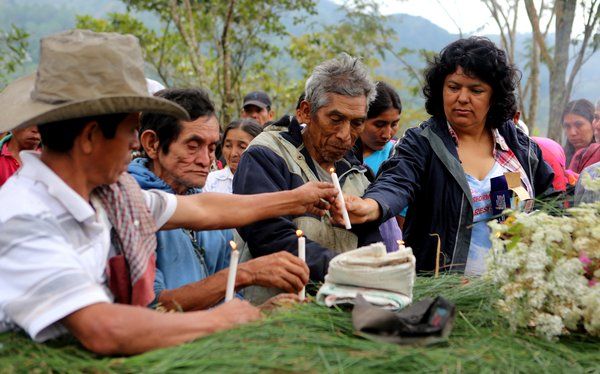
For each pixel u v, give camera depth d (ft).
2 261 4.67
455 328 5.49
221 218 6.51
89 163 5.07
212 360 4.46
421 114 45.60
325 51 43.11
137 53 5.13
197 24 41.42
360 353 4.73
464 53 8.20
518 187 8.27
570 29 25.70
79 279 4.68
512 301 5.38
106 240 5.27
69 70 4.86
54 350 4.68
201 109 7.04
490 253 5.92
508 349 5.01
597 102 14.10
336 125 7.68
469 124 8.41
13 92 5.89
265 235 7.52
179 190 7.23
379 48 38.06
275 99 44.86
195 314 4.99
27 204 4.80
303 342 4.85
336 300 5.59
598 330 5.25
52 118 4.79
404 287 5.70
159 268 6.83
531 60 29.78
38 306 4.58
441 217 8.54
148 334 4.68
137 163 7.30
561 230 5.49
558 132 26.13
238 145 14.03
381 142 12.16
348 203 7.43
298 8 42.16
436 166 8.59
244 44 41.70
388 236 8.93
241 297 7.72
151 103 4.97
